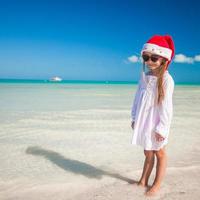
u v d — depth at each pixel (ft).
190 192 9.39
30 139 17.08
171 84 8.82
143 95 9.17
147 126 9.05
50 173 11.25
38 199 8.87
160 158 9.32
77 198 8.95
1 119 24.23
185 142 16.56
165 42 8.97
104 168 11.94
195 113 30.04
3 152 14.25
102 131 19.56
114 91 85.76
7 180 10.44
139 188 9.77
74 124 22.15
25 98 48.08
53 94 62.49
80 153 14.20
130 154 14.05
